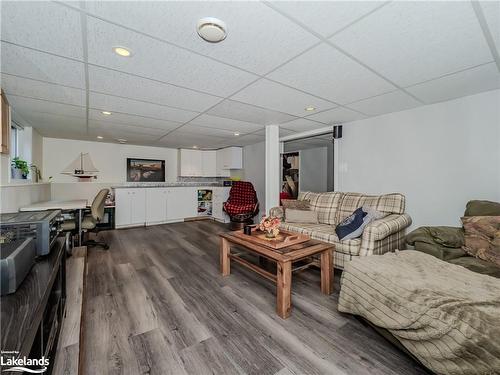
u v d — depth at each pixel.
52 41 1.40
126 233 4.61
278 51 1.52
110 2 1.08
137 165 5.64
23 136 3.55
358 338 1.56
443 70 1.80
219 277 2.55
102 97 2.37
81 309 1.60
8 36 1.34
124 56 1.58
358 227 2.43
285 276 1.80
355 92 2.26
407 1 1.08
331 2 1.08
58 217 1.58
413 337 1.23
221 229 5.04
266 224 2.43
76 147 4.91
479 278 1.47
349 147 3.46
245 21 1.22
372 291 1.51
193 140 5.03
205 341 1.52
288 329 1.65
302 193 3.94
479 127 2.30
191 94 2.30
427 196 2.68
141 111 2.86
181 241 4.05
